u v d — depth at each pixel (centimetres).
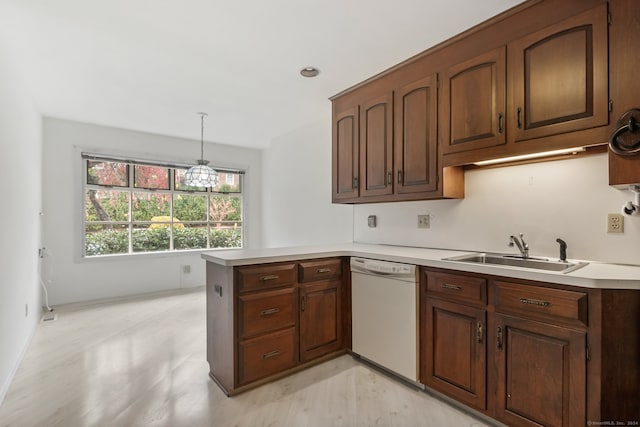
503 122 193
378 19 197
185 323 342
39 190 372
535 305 157
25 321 280
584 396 143
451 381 193
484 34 203
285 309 227
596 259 188
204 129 452
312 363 248
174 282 488
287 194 479
